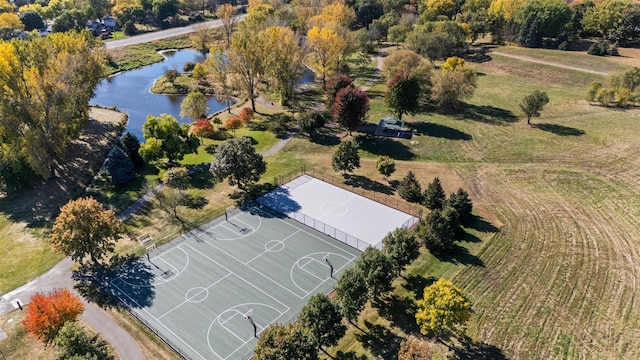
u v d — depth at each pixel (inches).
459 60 4333.2
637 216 2556.6
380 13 7076.8
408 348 1616.6
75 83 3255.4
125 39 6643.7
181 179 2829.7
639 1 6525.6
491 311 1936.5
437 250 2306.8
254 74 4097.0
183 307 2005.4
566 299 1998.0
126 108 4478.3
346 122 3385.8
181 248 2381.9
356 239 2443.4
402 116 4035.4
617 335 1811.0
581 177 2972.4
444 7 6604.3
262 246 2399.1
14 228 2571.4
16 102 2893.7
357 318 1878.7
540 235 2431.1
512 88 4788.4
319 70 4894.2
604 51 5452.8
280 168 3181.6
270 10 6304.1
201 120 3604.8
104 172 3147.1
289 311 1987.0
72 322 1763.0
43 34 6653.5
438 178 2918.3
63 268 2260.1
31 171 2933.1
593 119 3900.1
